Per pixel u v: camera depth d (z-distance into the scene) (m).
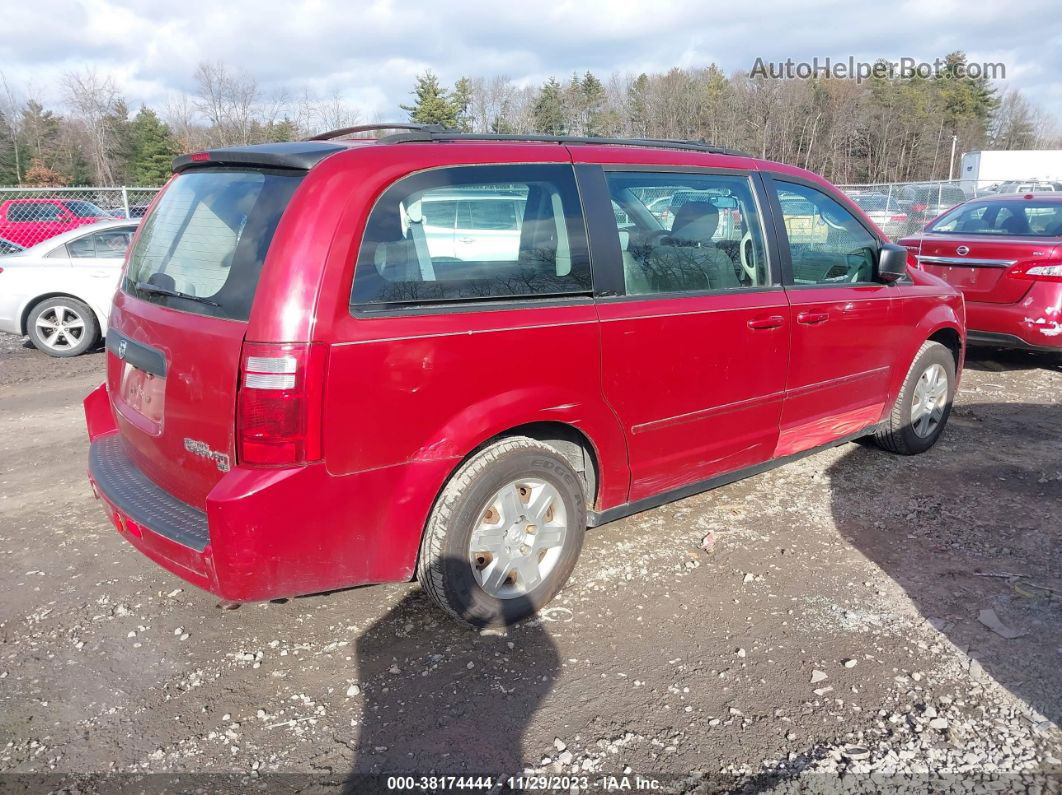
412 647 3.16
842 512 4.39
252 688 2.92
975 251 7.22
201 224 2.98
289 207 2.66
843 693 2.86
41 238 14.46
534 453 3.16
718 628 3.27
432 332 2.80
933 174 71.12
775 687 2.90
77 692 2.90
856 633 3.23
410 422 2.80
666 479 3.74
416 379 2.78
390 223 2.77
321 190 2.66
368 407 2.69
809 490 4.71
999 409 6.41
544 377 3.12
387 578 2.94
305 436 2.59
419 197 2.85
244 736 2.68
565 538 3.37
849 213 4.55
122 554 3.97
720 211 3.85
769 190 4.08
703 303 3.65
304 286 2.57
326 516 2.69
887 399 4.90
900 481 4.83
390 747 2.62
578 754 2.58
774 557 3.88
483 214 3.01
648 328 3.42
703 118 65.56
